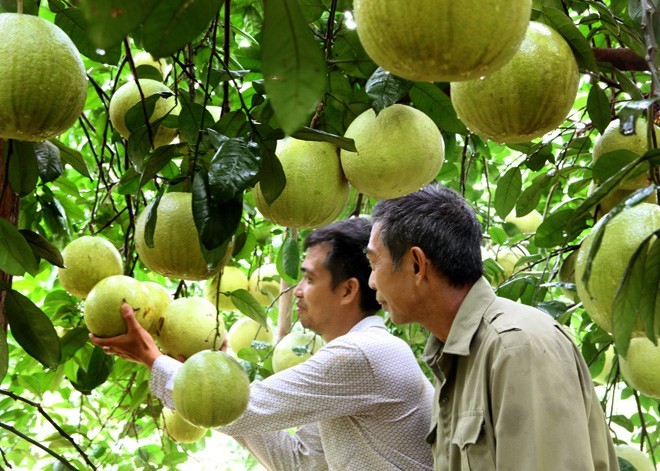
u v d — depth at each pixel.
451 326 2.07
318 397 2.41
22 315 2.12
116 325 2.29
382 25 1.14
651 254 1.16
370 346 2.46
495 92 1.59
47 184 3.18
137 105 2.18
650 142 1.44
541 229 2.45
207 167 1.89
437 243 2.08
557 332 1.92
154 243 1.98
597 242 1.15
